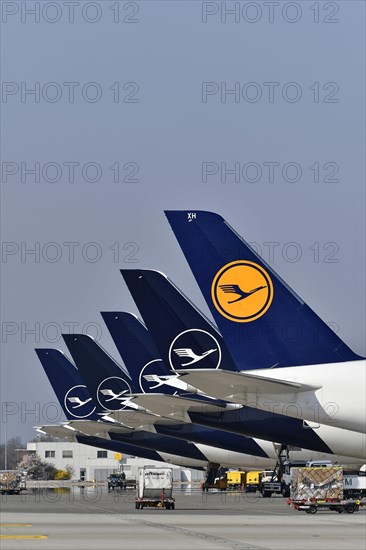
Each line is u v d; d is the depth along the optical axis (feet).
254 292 234.58
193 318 287.69
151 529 192.44
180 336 287.48
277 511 284.20
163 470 311.68
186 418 297.33
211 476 519.19
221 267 235.61
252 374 230.68
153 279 289.33
